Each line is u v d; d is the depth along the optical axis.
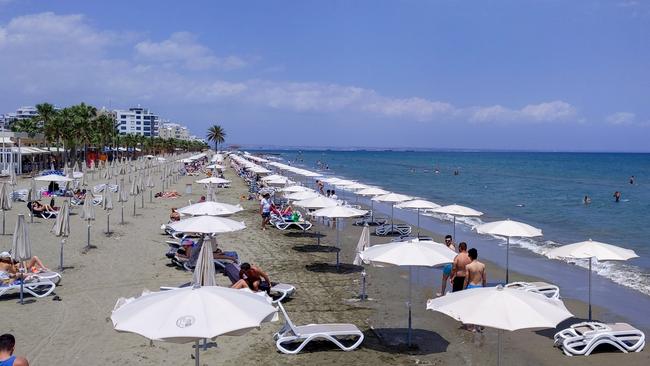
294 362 8.84
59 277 12.89
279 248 19.22
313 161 134.88
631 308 12.45
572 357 9.30
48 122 62.59
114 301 11.72
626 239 22.73
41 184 39.72
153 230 21.38
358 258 12.84
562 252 10.96
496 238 22.91
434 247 9.68
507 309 6.34
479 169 98.38
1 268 12.39
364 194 25.42
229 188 45.59
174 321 5.41
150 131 198.38
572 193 47.16
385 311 11.82
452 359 9.15
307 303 12.34
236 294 6.04
